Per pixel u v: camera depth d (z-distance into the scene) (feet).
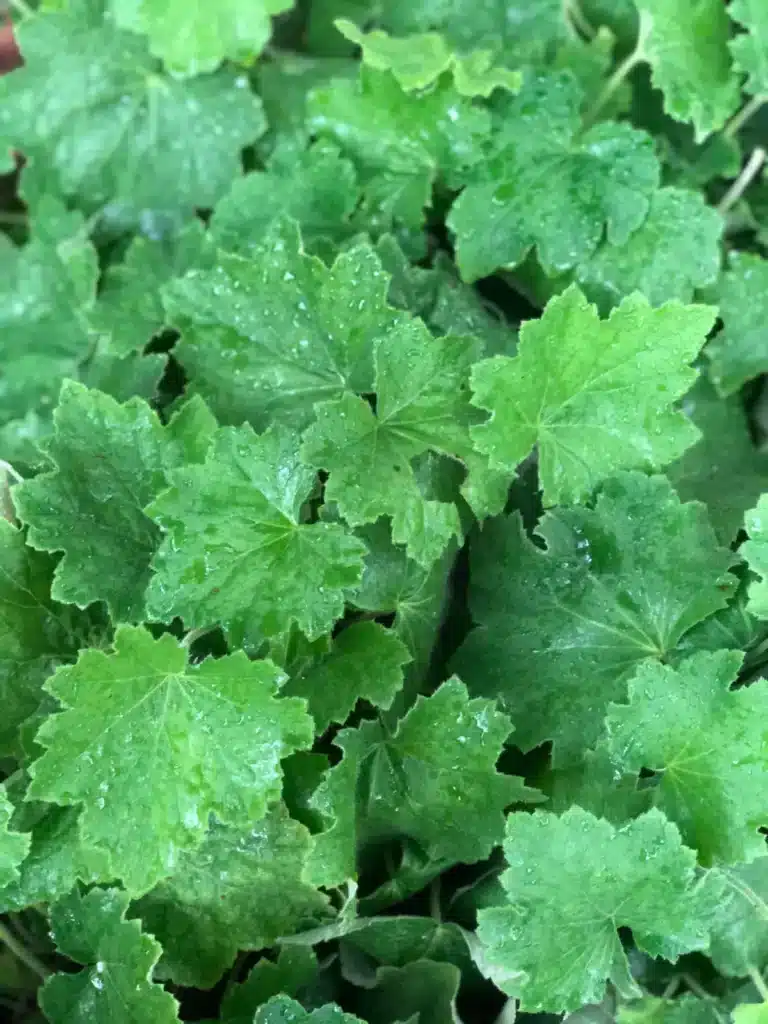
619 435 1.74
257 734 1.61
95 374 2.02
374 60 1.94
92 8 2.21
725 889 1.69
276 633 1.64
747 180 2.10
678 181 2.11
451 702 1.68
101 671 1.60
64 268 2.16
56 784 1.58
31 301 2.17
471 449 1.74
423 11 2.20
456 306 1.96
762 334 2.00
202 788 1.60
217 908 1.71
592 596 1.76
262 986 1.70
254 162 2.28
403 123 1.98
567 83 1.99
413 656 1.75
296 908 1.71
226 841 1.67
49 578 1.73
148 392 1.93
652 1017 1.67
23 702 1.71
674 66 1.99
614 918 1.63
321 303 1.82
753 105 2.07
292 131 2.23
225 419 1.84
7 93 2.22
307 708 1.66
